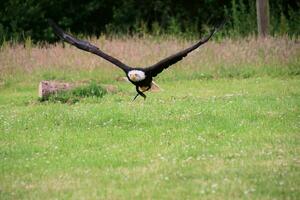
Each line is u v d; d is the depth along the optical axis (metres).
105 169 11.84
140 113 16.61
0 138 14.62
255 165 11.72
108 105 18.45
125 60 25.23
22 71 24.88
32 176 11.51
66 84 21.09
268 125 14.97
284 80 23.28
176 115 16.28
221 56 25.23
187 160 12.20
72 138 14.38
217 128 14.83
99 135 14.59
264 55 25.31
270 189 10.27
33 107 19.20
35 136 14.76
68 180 11.21
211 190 10.29
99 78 24.30
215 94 20.73
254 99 18.80
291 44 25.97
